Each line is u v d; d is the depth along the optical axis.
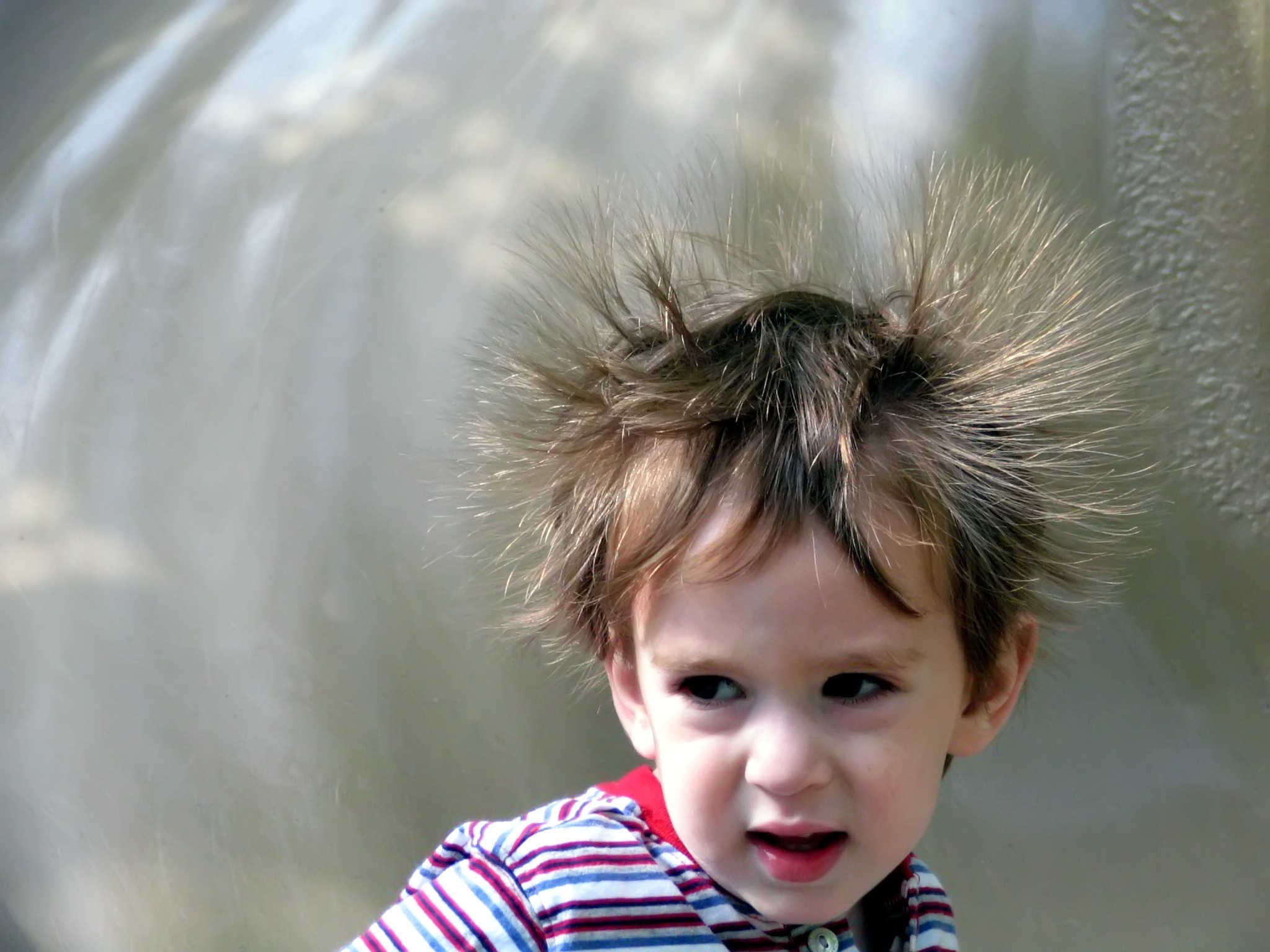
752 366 2.52
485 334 4.83
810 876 2.35
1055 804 5.23
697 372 2.55
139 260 5.68
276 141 5.88
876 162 5.36
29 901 5.07
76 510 5.33
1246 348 5.33
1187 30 5.39
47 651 5.21
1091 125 5.48
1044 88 5.52
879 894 2.80
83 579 5.25
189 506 5.30
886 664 2.32
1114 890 5.15
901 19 5.69
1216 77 5.37
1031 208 4.18
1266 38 5.30
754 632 2.29
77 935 5.02
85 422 5.45
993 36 5.58
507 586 3.59
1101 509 3.48
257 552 5.21
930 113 5.50
